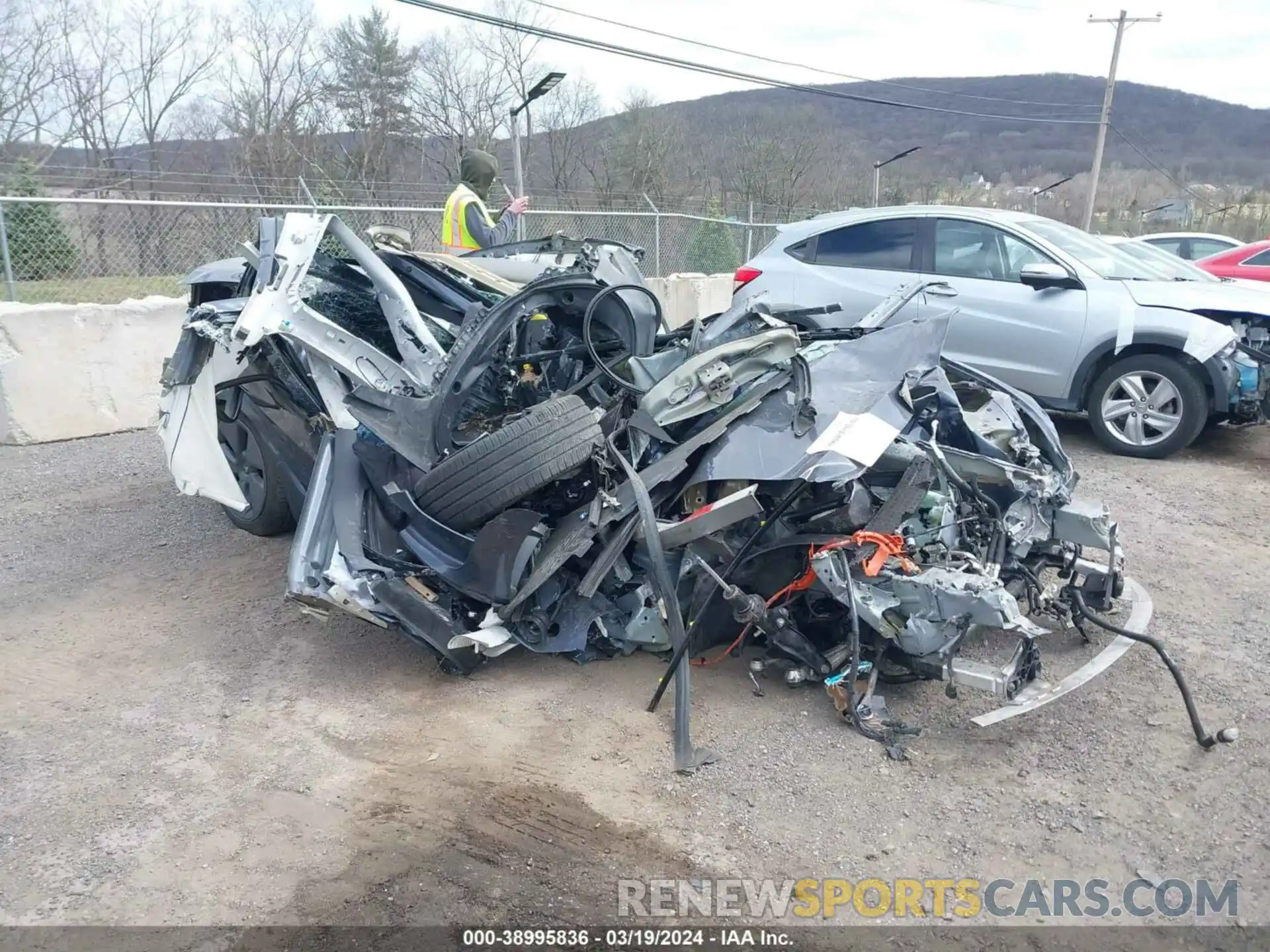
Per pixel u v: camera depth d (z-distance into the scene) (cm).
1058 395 746
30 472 700
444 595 404
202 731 371
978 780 332
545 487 397
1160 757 342
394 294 425
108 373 807
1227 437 791
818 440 370
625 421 415
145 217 951
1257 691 383
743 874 289
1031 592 396
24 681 409
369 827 312
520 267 523
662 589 362
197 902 278
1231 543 547
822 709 375
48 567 531
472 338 402
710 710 375
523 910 275
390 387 414
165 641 445
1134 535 561
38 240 891
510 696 392
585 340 420
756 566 386
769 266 847
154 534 580
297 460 494
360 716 381
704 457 385
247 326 393
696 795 326
